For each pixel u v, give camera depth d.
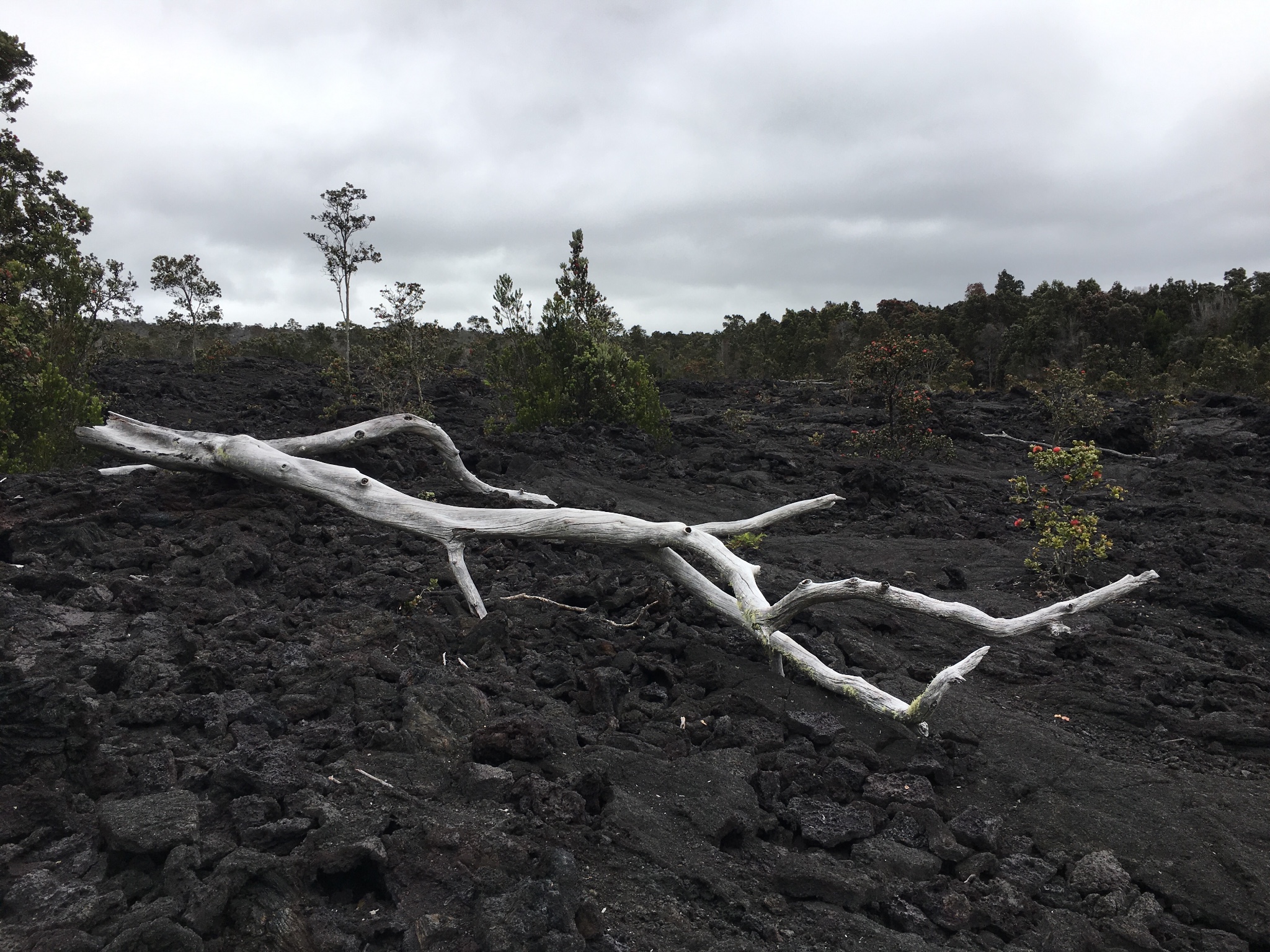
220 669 5.06
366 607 6.36
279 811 3.76
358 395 21.48
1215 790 4.88
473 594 6.71
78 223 20.64
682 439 18.91
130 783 3.94
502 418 18.88
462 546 7.07
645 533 6.62
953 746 5.18
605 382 18.48
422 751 4.47
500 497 11.08
